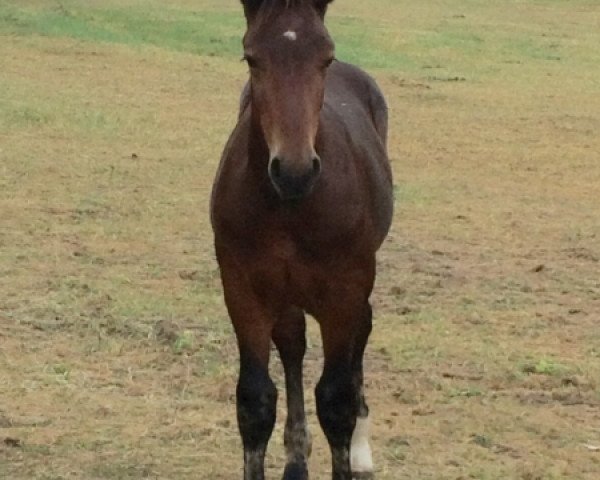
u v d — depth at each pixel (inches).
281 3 194.1
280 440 271.6
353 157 215.9
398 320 363.6
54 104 778.2
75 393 292.0
